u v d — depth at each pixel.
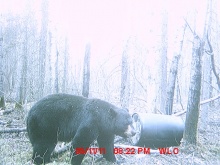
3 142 4.30
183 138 4.59
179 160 4.03
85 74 7.24
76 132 3.75
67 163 3.72
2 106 8.34
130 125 3.86
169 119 4.28
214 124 7.12
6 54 17.83
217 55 10.21
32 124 3.80
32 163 3.62
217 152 4.34
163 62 7.44
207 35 4.48
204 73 7.80
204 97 7.73
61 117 3.80
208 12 4.48
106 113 3.80
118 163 3.99
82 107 3.83
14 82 15.63
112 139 3.99
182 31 6.12
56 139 3.84
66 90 9.88
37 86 9.36
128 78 8.73
